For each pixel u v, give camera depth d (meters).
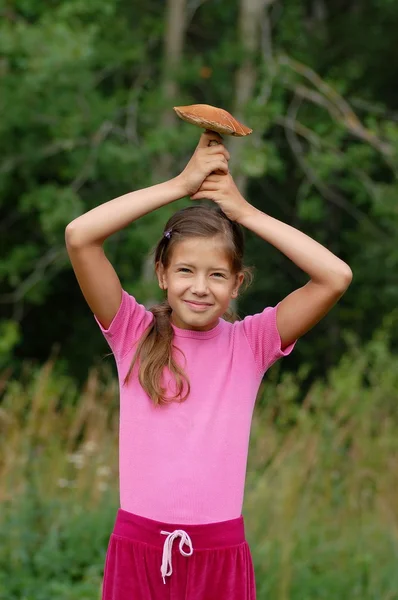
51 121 20.30
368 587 9.68
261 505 10.12
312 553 10.25
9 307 25.52
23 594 9.05
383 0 23.78
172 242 4.97
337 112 21.64
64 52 18.14
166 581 4.86
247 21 21.58
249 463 11.10
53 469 10.93
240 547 4.94
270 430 11.60
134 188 20.86
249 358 5.12
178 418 4.94
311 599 9.47
